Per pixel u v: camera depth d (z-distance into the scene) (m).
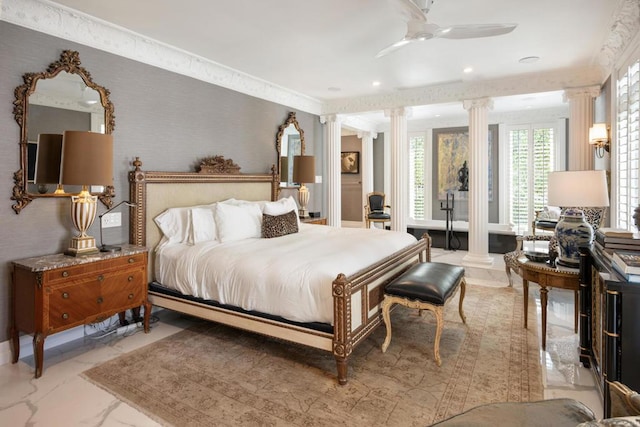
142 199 3.53
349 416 2.08
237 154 4.78
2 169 2.71
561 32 3.49
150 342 3.11
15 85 2.76
